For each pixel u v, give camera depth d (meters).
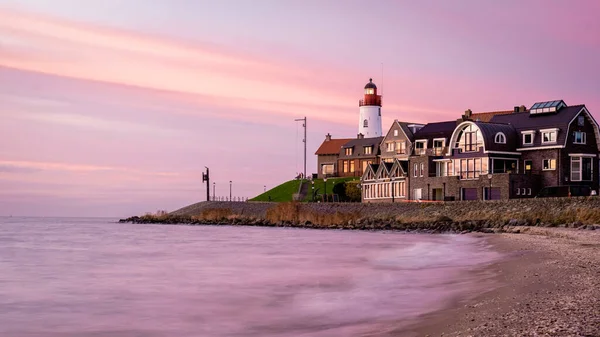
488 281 22.83
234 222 108.19
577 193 72.56
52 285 27.52
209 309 20.89
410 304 19.64
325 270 32.00
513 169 81.00
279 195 128.12
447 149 98.19
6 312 20.78
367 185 103.69
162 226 112.81
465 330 13.88
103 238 70.44
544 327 12.99
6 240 67.06
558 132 78.00
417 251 41.59
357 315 18.52
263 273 31.25
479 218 69.75
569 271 22.97
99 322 19.00
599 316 13.96
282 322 18.34
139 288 26.23
